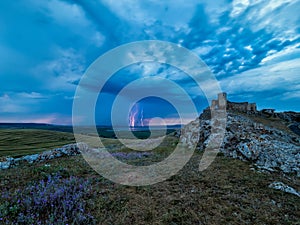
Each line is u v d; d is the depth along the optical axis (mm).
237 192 8305
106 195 7801
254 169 12008
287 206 7211
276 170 12211
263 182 9609
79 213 5910
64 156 17375
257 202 7410
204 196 7793
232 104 56219
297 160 13617
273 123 46594
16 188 8188
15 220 5555
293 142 24922
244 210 6703
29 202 6375
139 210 6609
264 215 6438
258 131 23531
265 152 14219
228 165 12875
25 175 10047
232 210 6711
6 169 12070
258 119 46531
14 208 6047
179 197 7715
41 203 6516
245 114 49281
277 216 6441
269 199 7727
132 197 7695
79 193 7438
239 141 17172
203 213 6465
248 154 14406
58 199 6797
